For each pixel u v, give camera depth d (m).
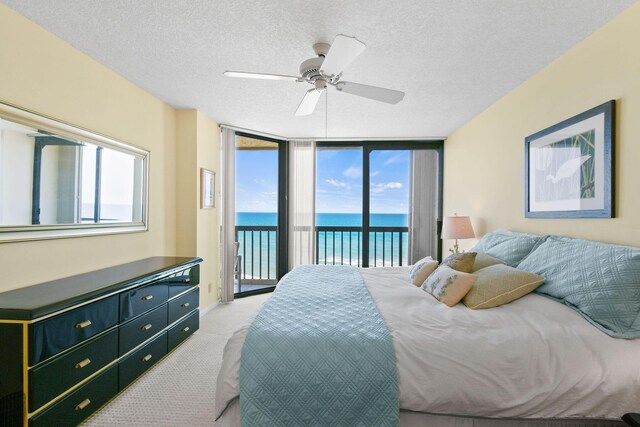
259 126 4.03
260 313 1.72
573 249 1.86
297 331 1.49
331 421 1.32
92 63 2.29
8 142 1.73
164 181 3.24
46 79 1.94
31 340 1.39
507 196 2.94
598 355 1.33
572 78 2.12
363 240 4.66
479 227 3.51
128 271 2.30
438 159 4.70
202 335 3.01
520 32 1.93
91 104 2.29
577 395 1.29
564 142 2.19
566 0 1.64
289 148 4.62
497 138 3.11
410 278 2.69
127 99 2.67
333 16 1.78
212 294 3.84
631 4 1.68
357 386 1.33
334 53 1.62
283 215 4.62
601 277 1.57
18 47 1.78
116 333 1.91
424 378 1.34
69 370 1.58
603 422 1.31
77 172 2.18
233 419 1.43
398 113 3.49
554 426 1.33
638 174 1.68
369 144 4.66
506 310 1.71
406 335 1.46
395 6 1.69
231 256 4.07
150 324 2.25
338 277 2.63
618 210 1.79
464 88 2.80
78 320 1.63
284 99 3.09
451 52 2.17
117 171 2.57
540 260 2.01
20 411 1.38
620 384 1.28
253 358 1.38
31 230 1.86
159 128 3.13
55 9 1.73
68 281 1.97
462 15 1.76
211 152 3.77
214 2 1.67
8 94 1.73
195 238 3.43
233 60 2.30
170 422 1.78
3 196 1.71
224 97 3.04
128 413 1.85
